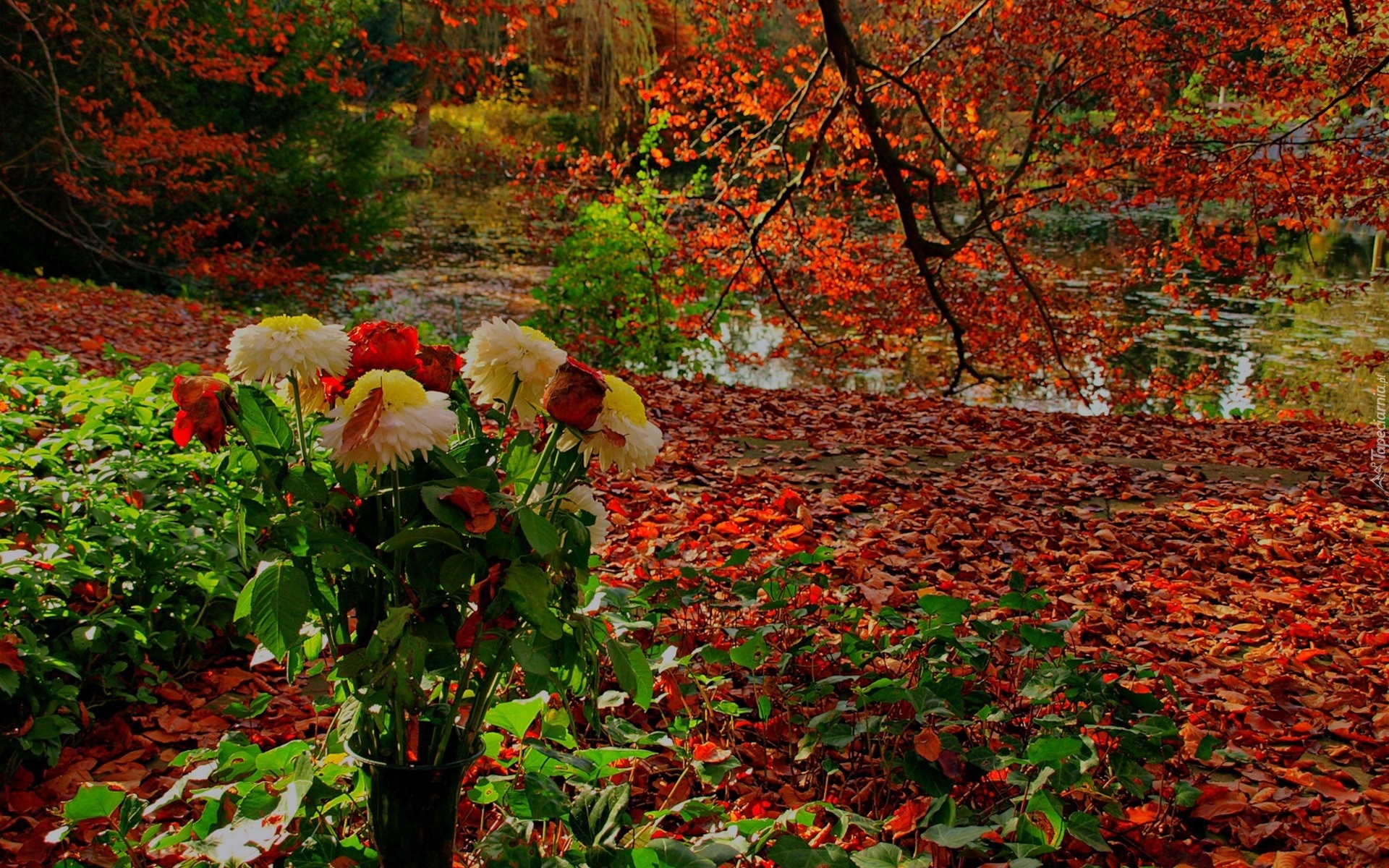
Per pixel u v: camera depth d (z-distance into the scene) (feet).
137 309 39.55
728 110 44.16
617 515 16.69
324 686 11.27
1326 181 35.35
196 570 11.55
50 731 9.17
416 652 5.60
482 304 60.18
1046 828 8.14
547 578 5.80
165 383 17.61
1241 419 39.22
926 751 7.91
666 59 44.19
